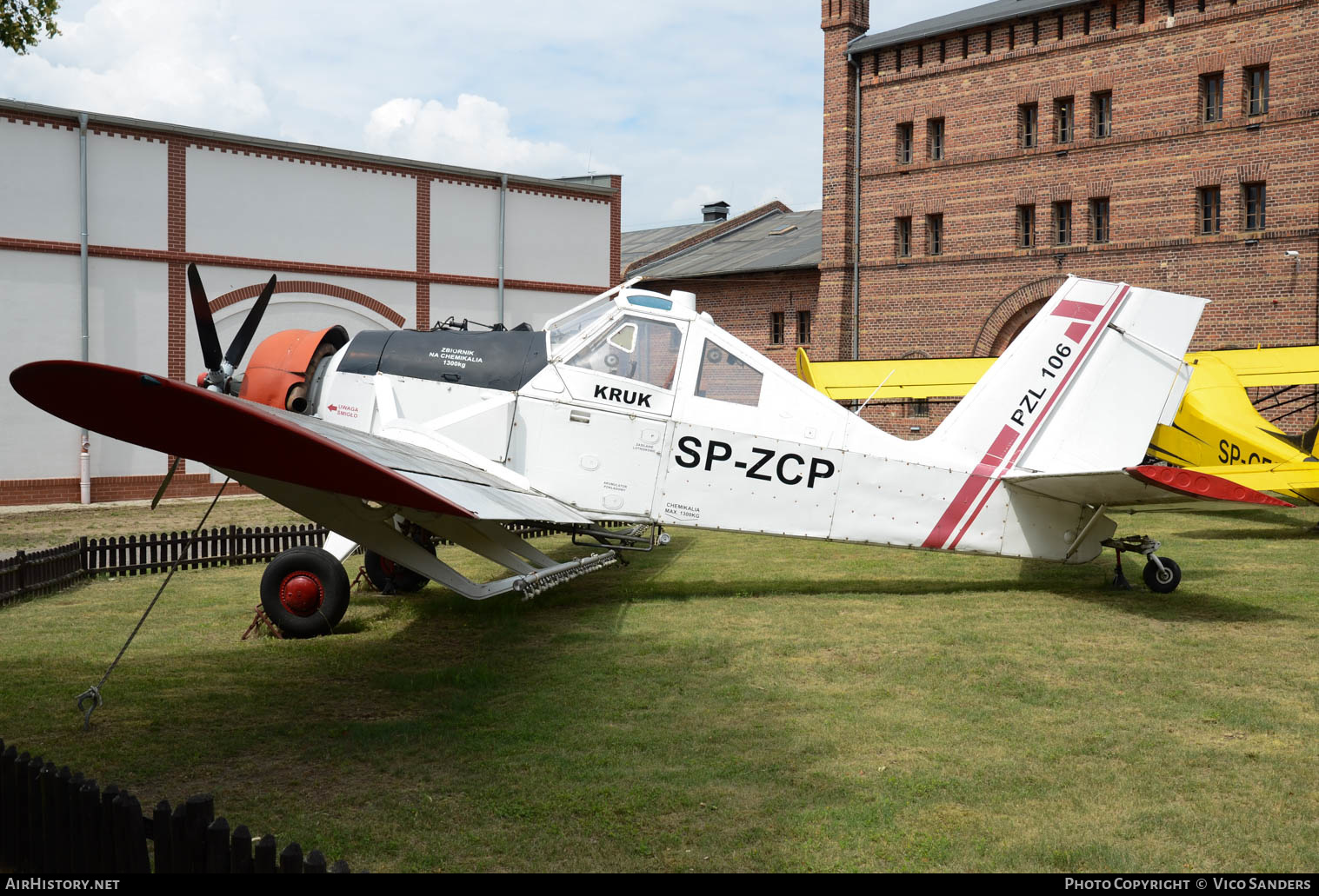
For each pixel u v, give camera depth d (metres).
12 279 19.27
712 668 7.08
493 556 8.26
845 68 30.83
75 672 7.09
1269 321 23.39
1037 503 9.52
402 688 6.60
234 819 4.57
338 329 9.67
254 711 6.19
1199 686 6.56
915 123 29.64
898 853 4.19
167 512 18.12
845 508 9.33
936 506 9.40
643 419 9.16
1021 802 4.70
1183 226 24.67
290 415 6.29
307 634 8.16
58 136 19.62
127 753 5.44
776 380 9.32
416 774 5.10
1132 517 16.91
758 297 35.50
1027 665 7.09
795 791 4.84
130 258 20.55
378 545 7.02
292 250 22.59
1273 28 23.09
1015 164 27.58
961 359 16.66
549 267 26.83
